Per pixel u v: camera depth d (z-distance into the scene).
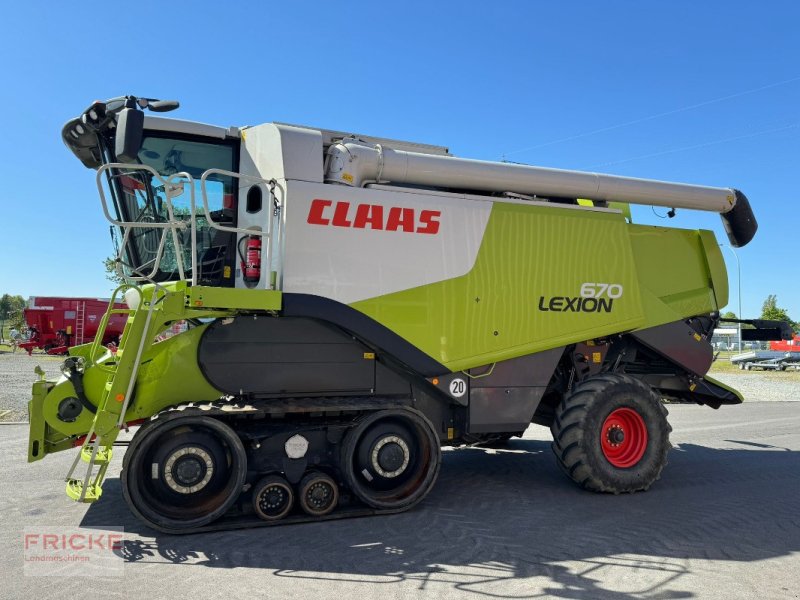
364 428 5.18
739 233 7.86
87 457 4.89
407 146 6.42
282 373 5.23
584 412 6.05
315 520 4.99
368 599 3.52
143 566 3.99
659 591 3.71
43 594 3.53
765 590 3.74
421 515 5.25
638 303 6.66
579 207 6.45
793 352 35.47
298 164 5.18
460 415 5.93
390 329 5.39
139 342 4.67
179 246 5.07
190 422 4.64
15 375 17.59
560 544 4.55
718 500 5.91
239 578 3.80
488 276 5.86
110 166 4.54
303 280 5.06
